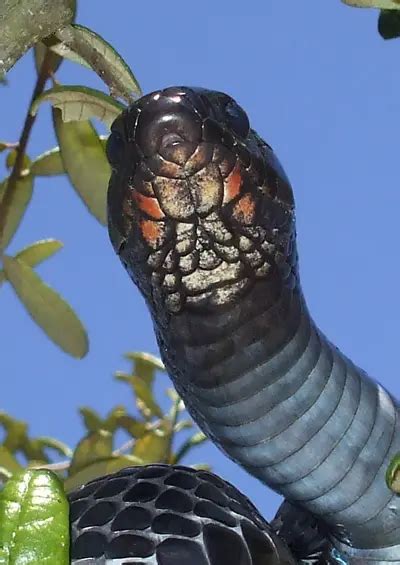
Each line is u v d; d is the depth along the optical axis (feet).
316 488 1.91
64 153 2.05
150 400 2.30
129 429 2.25
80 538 1.82
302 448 1.90
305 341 1.89
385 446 1.90
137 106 1.82
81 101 1.83
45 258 2.11
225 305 1.86
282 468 1.91
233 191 1.84
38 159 2.08
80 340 2.10
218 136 1.83
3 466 2.19
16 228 2.09
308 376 1.89
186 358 1.89
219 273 1.86
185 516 1.84
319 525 1.98
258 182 1.86
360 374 1.92
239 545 1.84
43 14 1.77
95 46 1.81
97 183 2.05
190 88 1.84
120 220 1.87
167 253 1.86
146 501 1.85
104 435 2.21
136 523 1.83
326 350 1.90
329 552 1.97
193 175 1.83
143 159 1.82
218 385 1.89
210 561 1.82
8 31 1.77
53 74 1.99
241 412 1.89
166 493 1.85
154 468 1.88
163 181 1.83
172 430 2.24
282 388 1.88
